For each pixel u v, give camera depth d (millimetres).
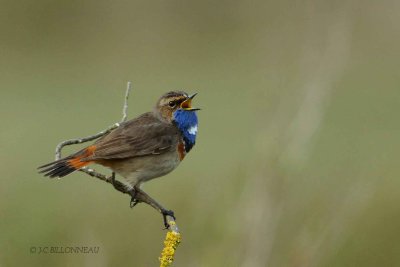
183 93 11297
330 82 14336
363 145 19016
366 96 22812
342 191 13906
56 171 10102
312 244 12539
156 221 15562
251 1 28266
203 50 27734
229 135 19984
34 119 21516
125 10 28406
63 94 23922
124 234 15070
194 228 13742
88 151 10336
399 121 20891
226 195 13664
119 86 24766
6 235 15055
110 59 27000
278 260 12484
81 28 28266
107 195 16781
